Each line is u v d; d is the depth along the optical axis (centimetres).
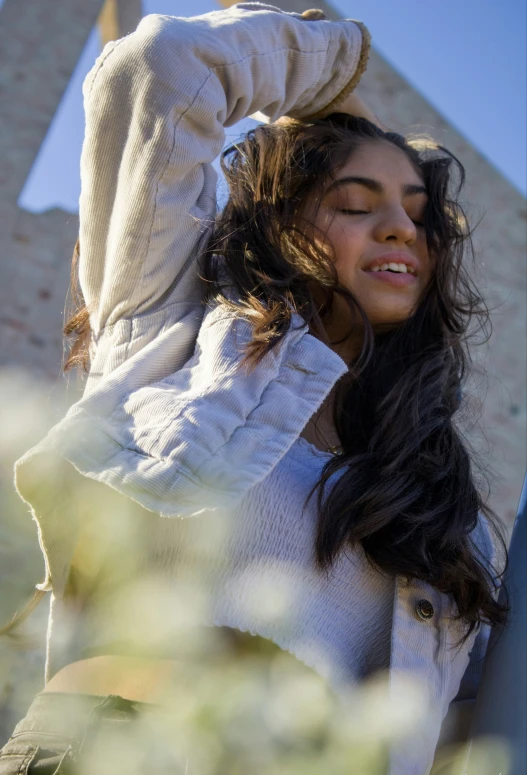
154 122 145
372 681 124
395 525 132
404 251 164
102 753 104
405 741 118
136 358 133
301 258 160
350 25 181
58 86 466
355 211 166
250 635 120
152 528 126
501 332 482
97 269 151
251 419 124
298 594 123
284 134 174
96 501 128
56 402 418
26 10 473
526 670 111
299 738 112
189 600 119
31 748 108
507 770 106
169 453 117
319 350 136
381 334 168
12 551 357
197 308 147
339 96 180
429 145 199
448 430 153
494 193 501
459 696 143
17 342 427
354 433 151
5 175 449
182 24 152
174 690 113
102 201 149
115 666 117
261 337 131
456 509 140
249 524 124
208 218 155
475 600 132
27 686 280
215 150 155
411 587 129
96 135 148
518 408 473
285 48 167
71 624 131
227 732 108
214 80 152
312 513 129
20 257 441
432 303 173
